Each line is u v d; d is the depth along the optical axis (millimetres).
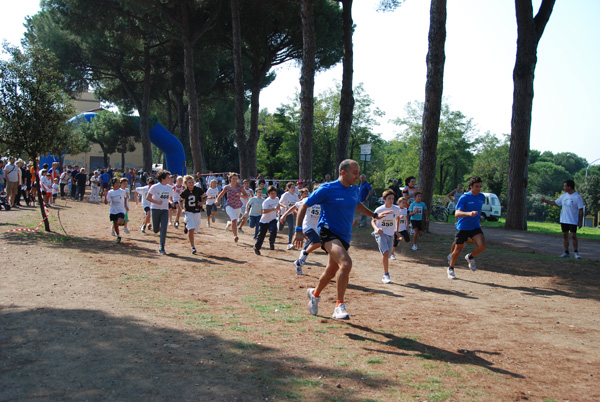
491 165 63969
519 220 20719
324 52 30438
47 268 8453
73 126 13414
